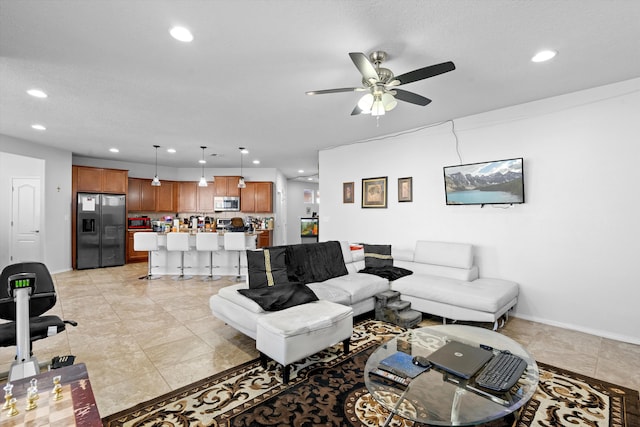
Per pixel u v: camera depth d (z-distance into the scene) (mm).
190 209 8555
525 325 3365
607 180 3057
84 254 6523
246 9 1886
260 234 8000
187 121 4211
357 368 2424
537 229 3482
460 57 2490
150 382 2227
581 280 3205
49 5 1845
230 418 1842
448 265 3885
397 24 2045
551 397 2053
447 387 1562
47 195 5875
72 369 1381
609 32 2137
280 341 2178
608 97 3035
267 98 3352
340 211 5684
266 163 7887
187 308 3916
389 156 4918
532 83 3006
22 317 1794
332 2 1827
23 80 2895
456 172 4023
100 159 7281
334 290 3219
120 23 2025
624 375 2318
